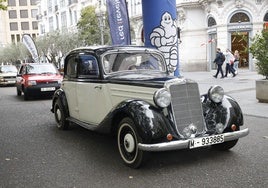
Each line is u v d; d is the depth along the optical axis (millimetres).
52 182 5121
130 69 6816
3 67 25594
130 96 5996
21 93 17609
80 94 7379
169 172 5367
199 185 4828
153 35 11523
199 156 6082
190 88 5637
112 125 6059
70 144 7238
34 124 9586
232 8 27281
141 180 5086
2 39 99500
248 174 5160
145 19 11633
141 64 6980
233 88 15242
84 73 7184
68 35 36375
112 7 12773
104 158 6191
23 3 99562
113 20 12820
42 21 64188
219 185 4797
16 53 53562
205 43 30062
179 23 30516
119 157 6223
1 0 15859
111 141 7410
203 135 5578
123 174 5355
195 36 30203
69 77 7883
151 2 11391
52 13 57750
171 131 5371
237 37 27469
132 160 5586
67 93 8125
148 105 5449
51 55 38969
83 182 5082
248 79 19406
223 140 5633
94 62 6762
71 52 7723
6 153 6734
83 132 8352
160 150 5125
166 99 5371
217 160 5840
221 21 27625
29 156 6477
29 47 26719
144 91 5719
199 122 5676
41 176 5383
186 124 5543
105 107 6527
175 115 5465
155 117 5281
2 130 8898
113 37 12875
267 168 5391
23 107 13133
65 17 52406
